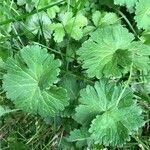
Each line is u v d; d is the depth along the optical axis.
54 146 0.22
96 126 0.17
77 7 0.22
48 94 0.18
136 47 0.19
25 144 0.21
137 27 0.22
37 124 0.22
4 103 0.22
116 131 0.17
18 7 0.22
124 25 0.22
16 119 0.22
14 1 0.22
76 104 0.20
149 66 0.19
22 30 0.22
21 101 0.19
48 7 0.21
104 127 0.17
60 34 0.21
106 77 0.18
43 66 0.18
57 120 0.21
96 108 0.18
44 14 0.22
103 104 0.18
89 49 0.18
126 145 0.21
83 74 0.21
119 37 0.18
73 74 0.21
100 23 0.21
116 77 0.19
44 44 0.22
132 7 0.22
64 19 0.21
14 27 0.22
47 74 0.18
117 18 0.22
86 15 0.22
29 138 0.22
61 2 0.21
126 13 0.23
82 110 0.18
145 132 0.22
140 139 0.21
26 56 0.18
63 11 0.22
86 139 0.20
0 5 0.21
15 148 0.21
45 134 0.22
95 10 0.22
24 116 0.22
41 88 0.18
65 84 0.21
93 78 0.21
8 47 0.21
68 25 0.21
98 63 0.18
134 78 0.21
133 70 0.21
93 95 0.18
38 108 0.18
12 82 0.19
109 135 0.17
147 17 0.20
